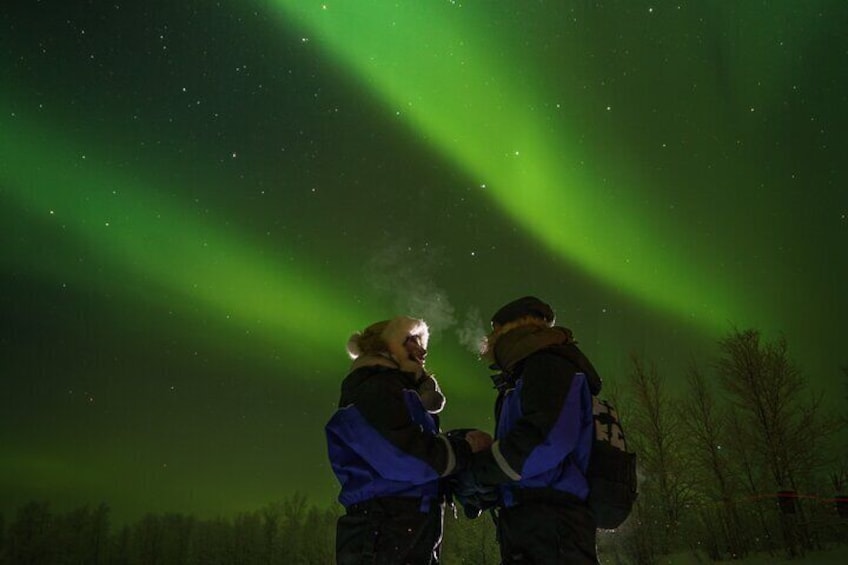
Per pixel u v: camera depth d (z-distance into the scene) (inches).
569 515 100.6
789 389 753.6
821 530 673.0
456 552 1016.2
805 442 713.6
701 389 828.6
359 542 103.8
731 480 764.6
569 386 103.4
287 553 1817.2
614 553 773.3
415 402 112.6
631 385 866.1
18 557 2101.4
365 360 117.4
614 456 105.3
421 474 103.4
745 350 789.9
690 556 729.0
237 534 1946.4
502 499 107.2
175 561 2011.6
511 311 119.3
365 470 108.0
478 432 117.8
